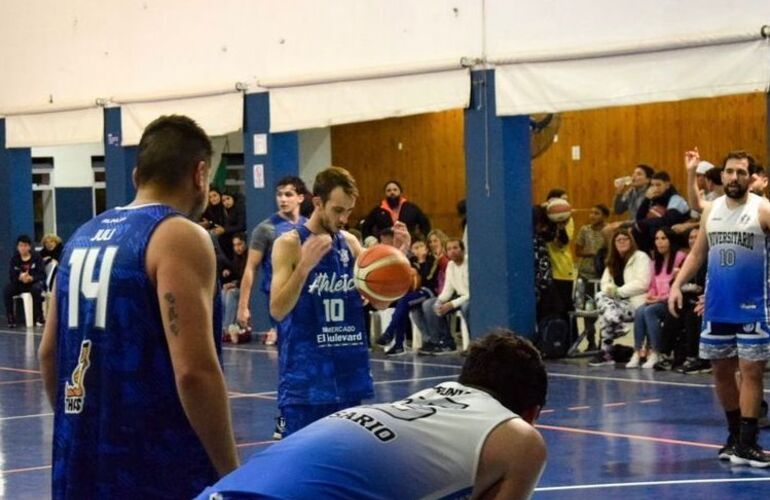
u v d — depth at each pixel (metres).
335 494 3.18
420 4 16.14
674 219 13.89
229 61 18.75
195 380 3.57
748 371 8.48
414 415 3.43
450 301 15.59
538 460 3.41
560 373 13.59
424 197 22.92
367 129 23.58
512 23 15.15
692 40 13.49
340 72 17.02
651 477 8.26
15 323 21.78
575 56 14.47
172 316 3.59
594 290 15.57
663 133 20.27
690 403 11.25
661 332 13.41
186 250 3.64
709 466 8.56
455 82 15.65
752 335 8.41
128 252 3.67
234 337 17.86
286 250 7.00
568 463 8.82
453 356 15.42
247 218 18.56
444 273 15.98
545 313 14.94
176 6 19.47
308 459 3.25
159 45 19.84
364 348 7.30
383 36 16.62
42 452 9.82
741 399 8.56
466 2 15.60
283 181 9.51
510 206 15.23
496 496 3.38
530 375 3.65
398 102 16.34
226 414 3.64
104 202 25.83
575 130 21.20
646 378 12.88
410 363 14.84
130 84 20.39
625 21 14.15
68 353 3.80
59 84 21.72
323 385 7.12
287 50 17.92
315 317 7.14
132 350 3.66
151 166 3.80
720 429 9.95
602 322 14.12
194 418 3.60
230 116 18.66
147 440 3.66
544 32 14.87
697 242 8.81
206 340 3.61
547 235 15.22
